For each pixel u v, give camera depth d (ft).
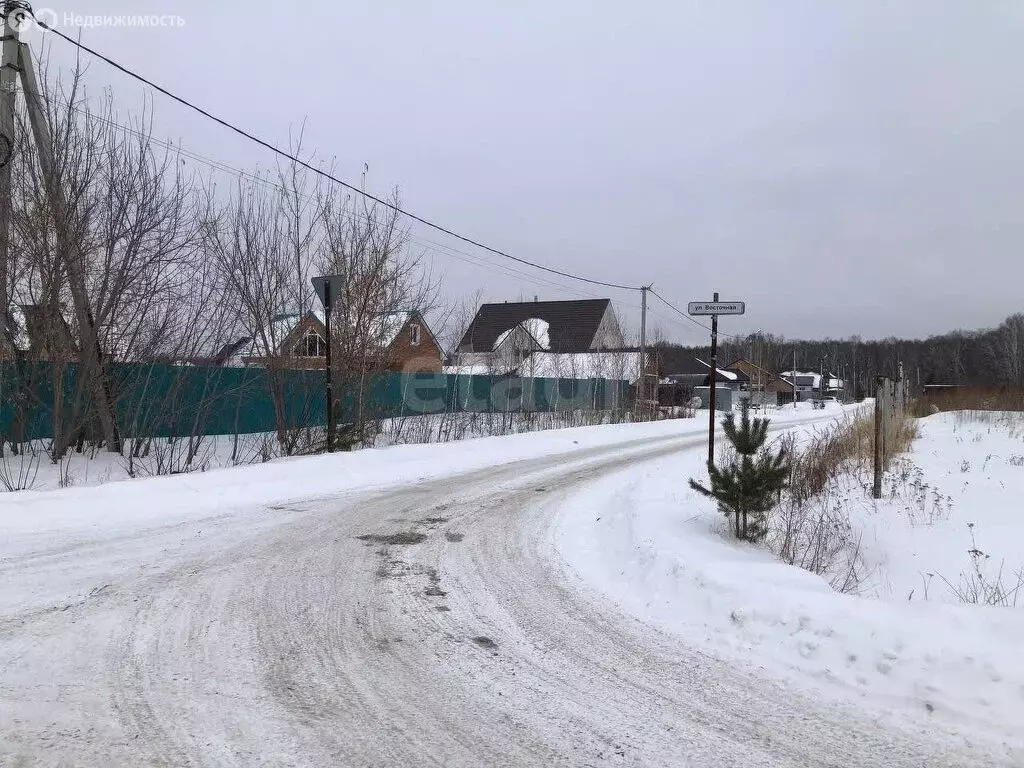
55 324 39.40
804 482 37.73
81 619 16.05
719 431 90.48
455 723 12.09
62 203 38.60
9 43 37.63
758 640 16.07
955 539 28.53
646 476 40.91
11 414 40.68
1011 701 12.32
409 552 23.97
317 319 63.72
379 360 56.90
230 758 10.57
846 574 24.21
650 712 12.76
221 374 52.21
